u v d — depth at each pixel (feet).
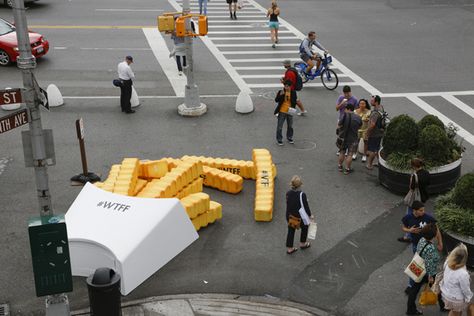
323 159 48.47
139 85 66.90
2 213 39.68
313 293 31.53
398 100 62.39
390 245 36.01
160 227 32.83
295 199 33.63
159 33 90.33
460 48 83.56
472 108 60.34
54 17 99.50
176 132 54.08
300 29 94.53
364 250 35.50
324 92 65.51
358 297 31.19
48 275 24.89
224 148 50.52
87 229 32.42
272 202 39.81
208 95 64.03
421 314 29.45
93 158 48.34
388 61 77.15
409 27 95.91
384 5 113.29
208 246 35.76
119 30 91.61
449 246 33.40
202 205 37.04
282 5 114.11
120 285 28.99
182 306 30.25
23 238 36.65
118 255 30.89
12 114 25.53
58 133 53.52
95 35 88.43
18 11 24.63
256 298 31.07
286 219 36.68
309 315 29.71
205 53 80.48
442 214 33.83
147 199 34.22
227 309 30.07
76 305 30.35
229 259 34.47
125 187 38.47
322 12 107.65
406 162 41.42
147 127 55.21
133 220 32.86
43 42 75.46
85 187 36.19
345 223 38.58
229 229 37.73
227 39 88.17
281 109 50.08
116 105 61.00
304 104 61.52
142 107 60.34
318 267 33.78
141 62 75.66
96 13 103.30
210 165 45.03
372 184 44.06
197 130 54.54
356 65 75.36
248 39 88.28
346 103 47.47
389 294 31.42
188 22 54.90
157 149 50.29
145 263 32.04
